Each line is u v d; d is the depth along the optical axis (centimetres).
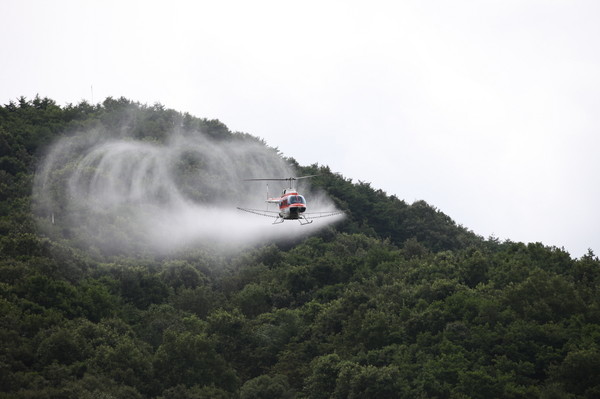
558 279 7906
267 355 7925
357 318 7894
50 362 6675
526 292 7844
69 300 7794
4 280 7781
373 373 6744
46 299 7619
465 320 7525
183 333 7419
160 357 7100
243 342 8056
